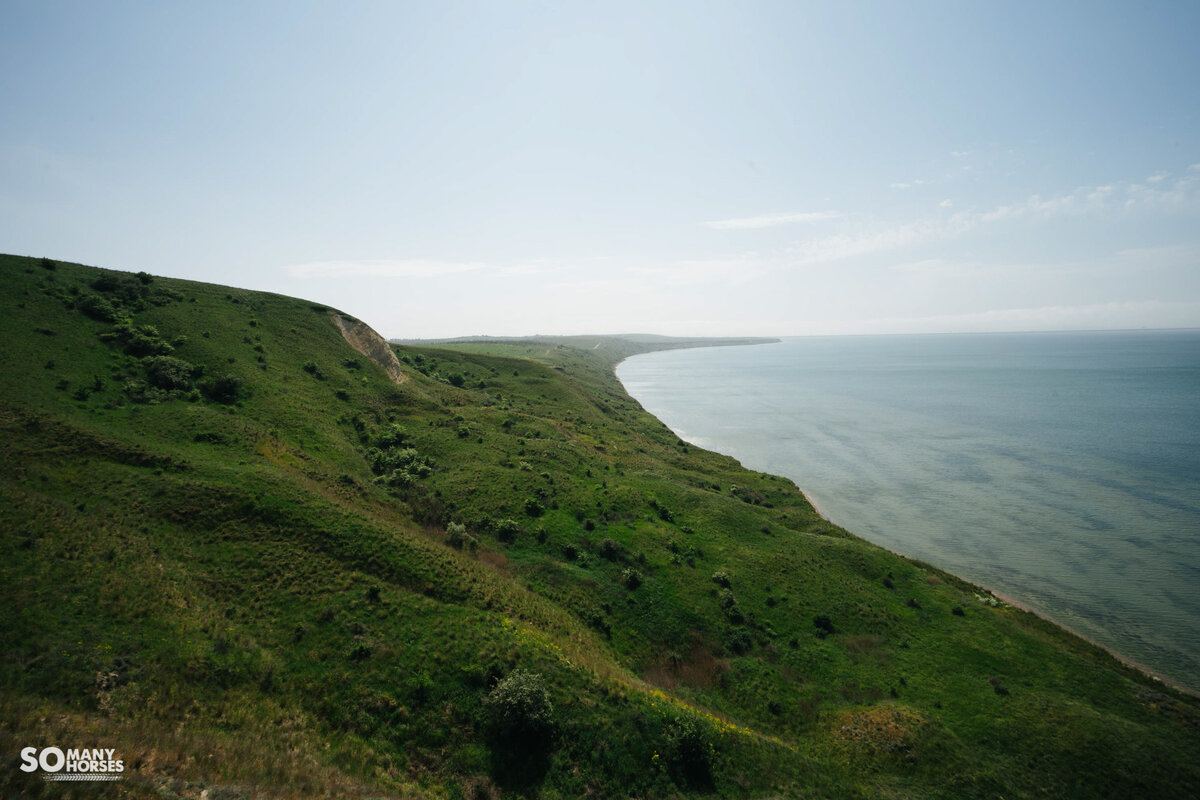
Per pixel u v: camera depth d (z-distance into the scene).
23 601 23.62
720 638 42.38
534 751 25.00
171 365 60.28
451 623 31.36
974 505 82.62
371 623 29.92
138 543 31.20
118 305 69.88
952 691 37.78
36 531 28.45
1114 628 49.62
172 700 21.70
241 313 84.19
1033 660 41.81
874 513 80.44
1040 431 130.62
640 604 44.38
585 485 66.25
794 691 37.38
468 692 26.92
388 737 23.75
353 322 98.94
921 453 114.38
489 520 53.31
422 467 61.97
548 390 138.75
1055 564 62.34
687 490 70.38
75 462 38.00
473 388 126.69
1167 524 72.12
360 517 40.50
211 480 39.59
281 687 24.55
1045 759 31.20
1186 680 42.44
